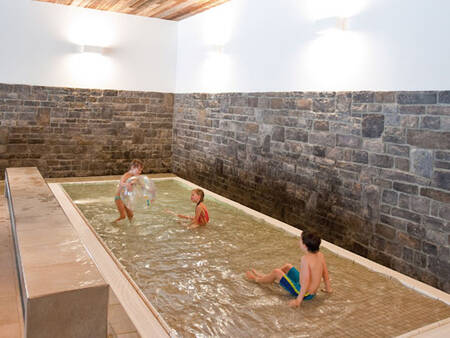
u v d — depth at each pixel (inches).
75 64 303.3
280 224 181.5
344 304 115.5
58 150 305.0
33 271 84.8
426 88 140.5
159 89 336.2
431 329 101.7
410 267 147.7
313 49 191.0
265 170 228.2
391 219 154.6
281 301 115.9
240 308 110.9
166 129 343.9
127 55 320.5
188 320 103.4
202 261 142.0
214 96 280.5
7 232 175.8
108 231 167.8
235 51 255.1
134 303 107.8
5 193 230.2
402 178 150.0
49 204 143.3
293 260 145.9
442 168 135.8
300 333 99.8
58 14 293.3
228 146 264.8
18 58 284.5
